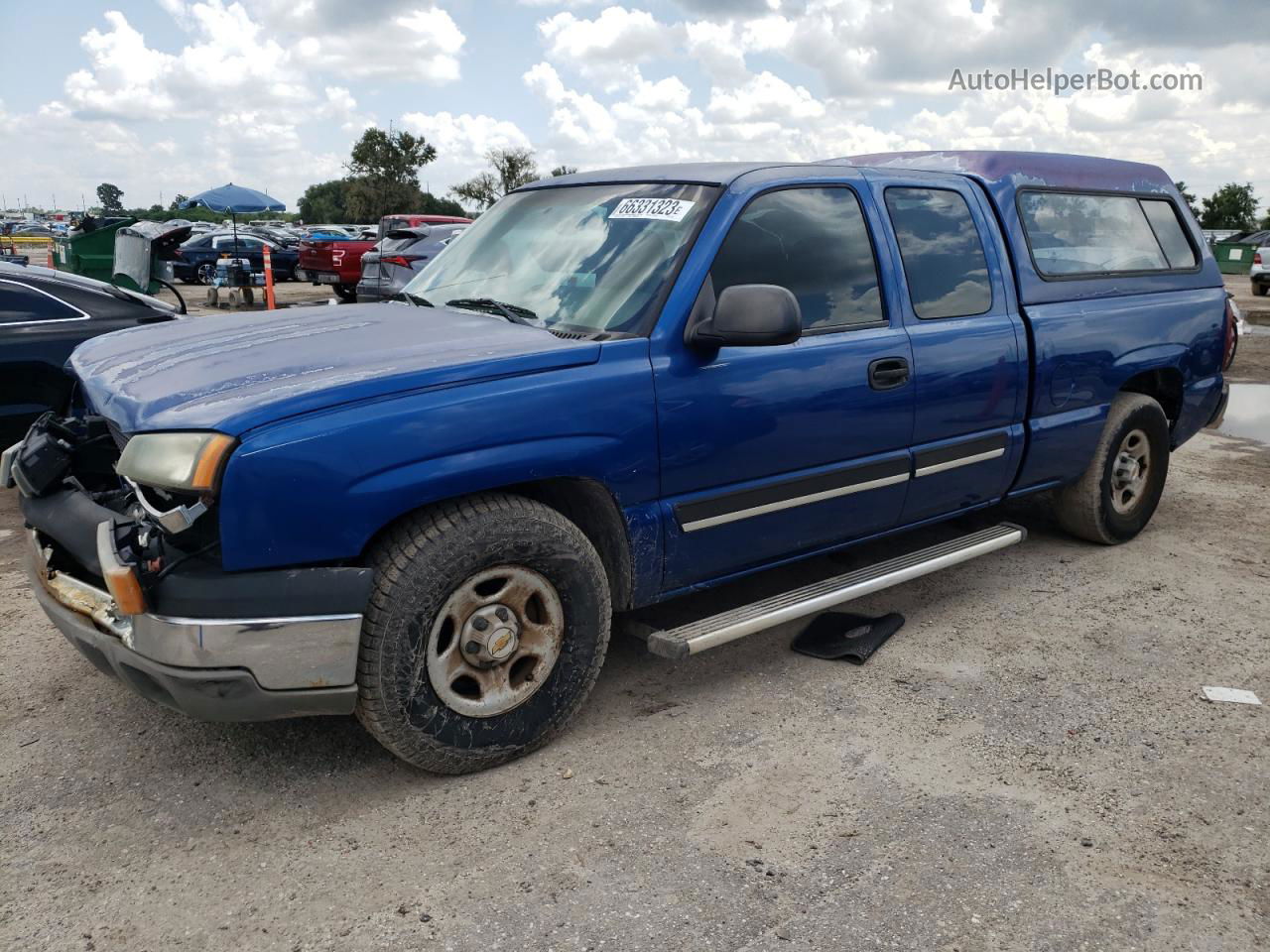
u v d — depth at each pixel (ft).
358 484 8.47
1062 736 10.62
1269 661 12.55
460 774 9.74
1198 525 18.38
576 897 7.94
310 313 11.94
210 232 98.89
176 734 10.52
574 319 10.63
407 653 8.89
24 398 19.84
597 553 10.62
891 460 12.48
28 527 10.71
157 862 8.39
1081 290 15.06
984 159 14.71
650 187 11.80
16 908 7.79
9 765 9.87
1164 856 8.58
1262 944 7.53
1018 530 14.61
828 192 12.09
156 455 8.19
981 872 8.32
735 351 10.78
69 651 12.57
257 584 8.29
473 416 9.02
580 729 10.68
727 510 11.00
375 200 231.30
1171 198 17.39
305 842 8.67
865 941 7.48
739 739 10.48
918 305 12.70
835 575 13.44
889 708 11.21
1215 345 17.48
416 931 7.55
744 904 7.87
